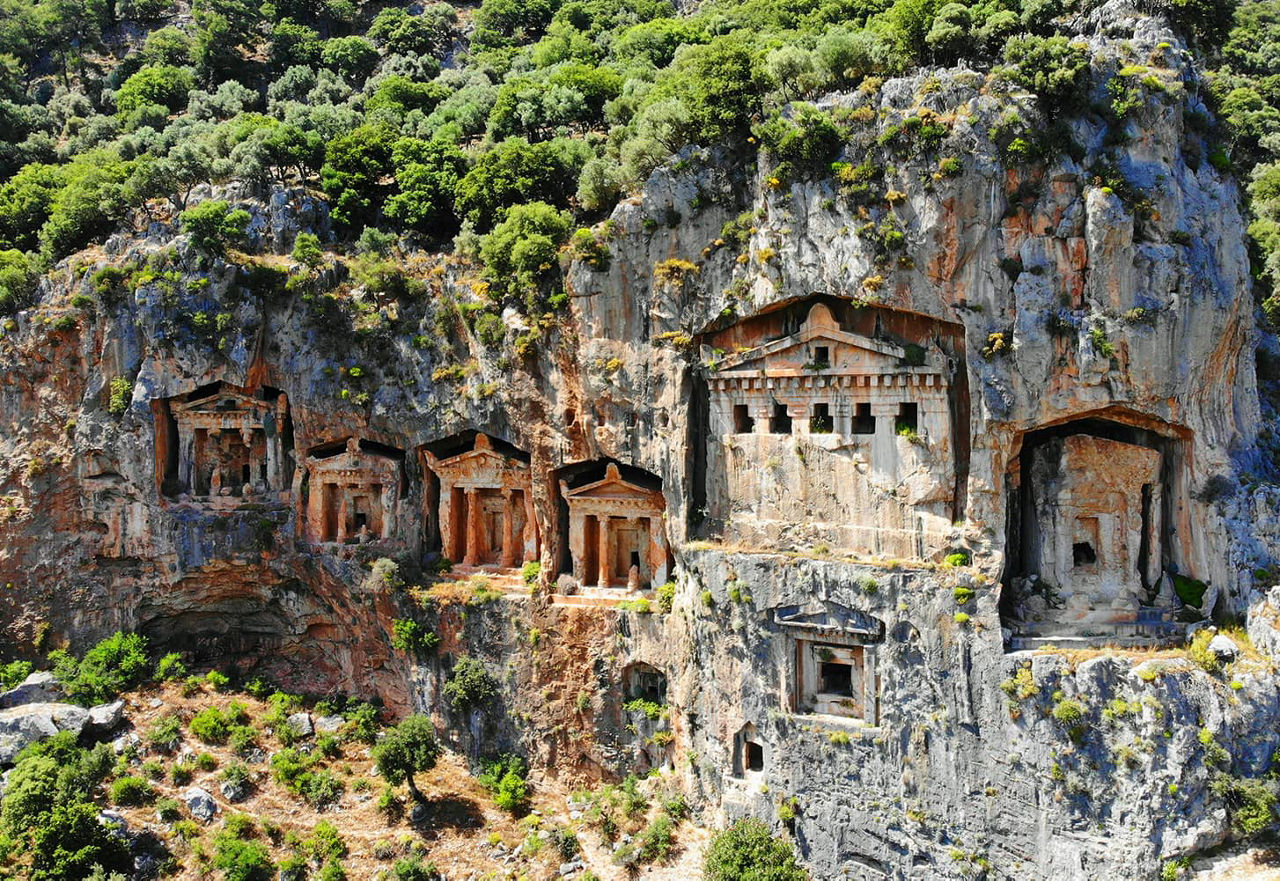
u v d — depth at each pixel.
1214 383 51.12
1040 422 49.50
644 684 62.78
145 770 62.28
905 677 51.16
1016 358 48.75
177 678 70.50
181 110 109.56
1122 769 46.25
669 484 58.62
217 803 60.62
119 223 77.38
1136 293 47.91
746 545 56.56
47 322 70.19
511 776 62.09
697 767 57.81
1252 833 44.84
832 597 52.84
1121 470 51.72
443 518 67.44
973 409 49.97
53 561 70.75
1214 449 50.66
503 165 72.38
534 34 123.69
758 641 54.88
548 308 61.12
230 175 78.38
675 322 57.44
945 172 48.56
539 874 56.09
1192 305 48.41
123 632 71.44
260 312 69.31
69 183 82.75
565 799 61.62
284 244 73.62
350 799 61.50
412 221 76.44
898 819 51.34
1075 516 52.16
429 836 58.81
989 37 52.00
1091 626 50.84
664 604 60.31
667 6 120.00
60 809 54.00
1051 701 47.62
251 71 116.25
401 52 118.38
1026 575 52.97
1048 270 48.69
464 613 63.97
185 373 69.06
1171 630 50.06
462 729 64.12
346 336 68.62
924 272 49.97
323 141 84.06
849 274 51.56
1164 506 52.62
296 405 69.25
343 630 70.06
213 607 73.12
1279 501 50.41
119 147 91.62
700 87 56.50
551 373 61.50
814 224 52.53
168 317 68.31
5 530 70.25
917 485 52.00
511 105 85.94
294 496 69.88
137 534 70.44
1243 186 73.56
